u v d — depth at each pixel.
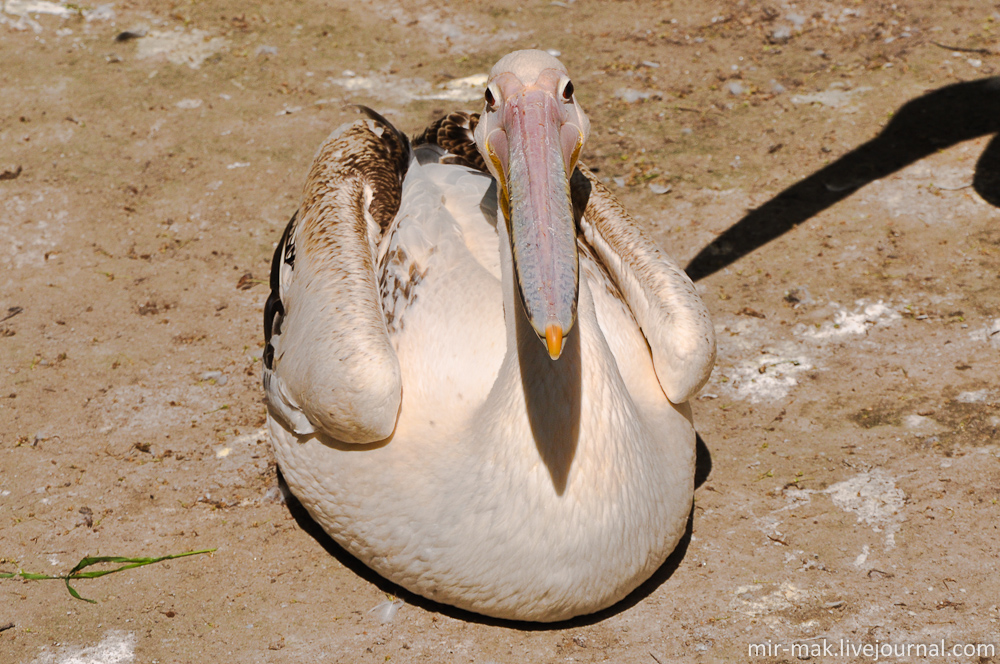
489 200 7.98
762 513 7.70
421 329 7.04
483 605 6.34
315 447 6.88
